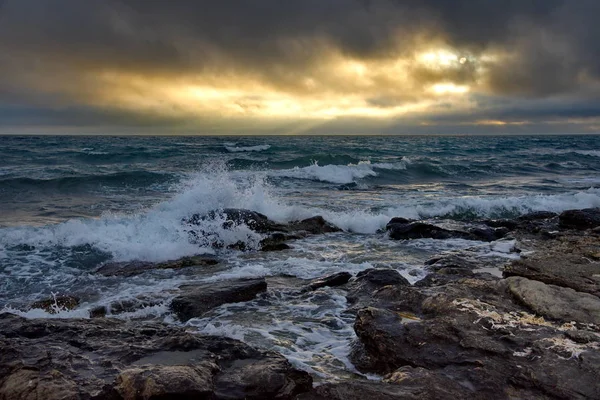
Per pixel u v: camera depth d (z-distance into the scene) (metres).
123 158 32.69
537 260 7.86
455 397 3.87
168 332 5.23
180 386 3.67
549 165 35.38
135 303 7.04
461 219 15.77
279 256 10.52
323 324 6.32
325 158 32.91
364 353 5.21
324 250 11.12
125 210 15.59
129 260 9.87
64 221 13.51
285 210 14.19
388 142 75.62
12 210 15.26
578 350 4.46
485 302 5.96
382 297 6.52
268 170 27.53
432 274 8.38
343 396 3.93
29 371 3.96
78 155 31.95
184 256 10.23
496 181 27.02
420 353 4.71
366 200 18.56
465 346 4.70
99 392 3.73
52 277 8.70
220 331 5.97
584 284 6.70
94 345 4.72
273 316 6.62
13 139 67.94
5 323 5.14
